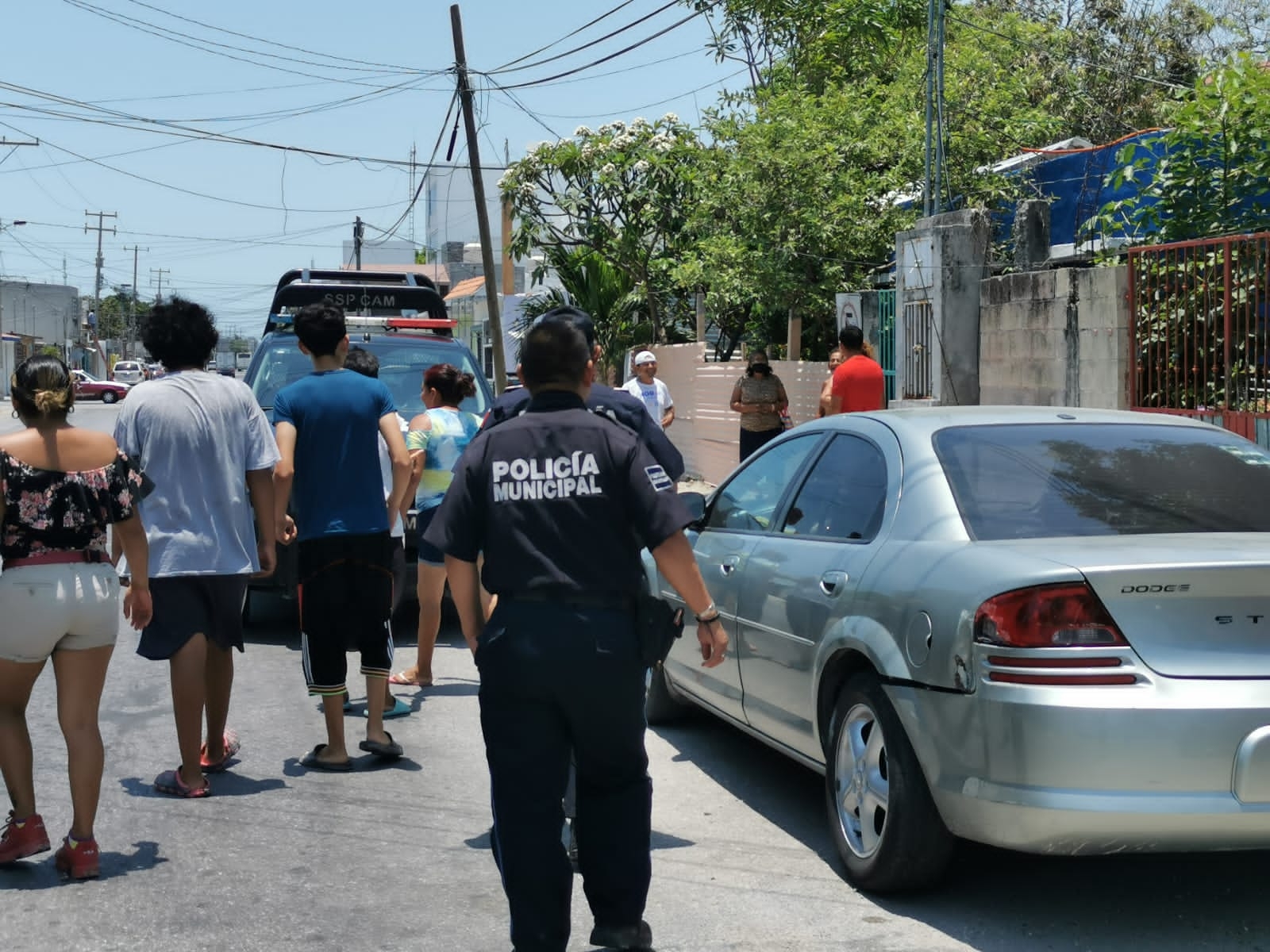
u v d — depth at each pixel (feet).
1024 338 38.45
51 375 14.64
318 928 13.38
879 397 35.45
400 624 31.50
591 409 15.76
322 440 19.25
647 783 12.23
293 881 14.74
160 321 18.20
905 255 44.75
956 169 55.21
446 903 14.11
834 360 37.06
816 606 15.43
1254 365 28.84
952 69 61.52
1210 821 11.75
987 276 42.50
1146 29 76.74
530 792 11.50
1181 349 31.09
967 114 58.29
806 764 16.30
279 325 34.09
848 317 48.98
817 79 71.05
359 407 19.40
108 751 20.03
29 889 14.44
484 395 33.50
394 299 40.52
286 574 28.17
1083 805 11.81
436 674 25.89
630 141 71.92
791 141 54.80
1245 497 14.83
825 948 12.79
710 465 61.52
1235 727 11.78
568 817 14.76
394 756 19.69
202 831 16.47
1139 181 44.93
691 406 64.49
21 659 14.48
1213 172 34.35
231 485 18.04
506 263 113.50
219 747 19.15
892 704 13.60
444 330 35.12
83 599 14.55
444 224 210.18
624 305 73.72
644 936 12.21
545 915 11.45
